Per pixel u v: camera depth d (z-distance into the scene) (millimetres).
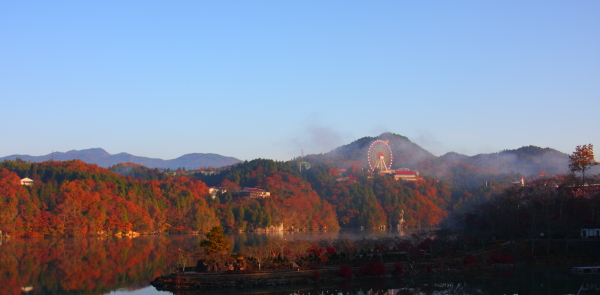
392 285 162375
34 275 186000
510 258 191125
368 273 171500
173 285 159000
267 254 181875
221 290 154750
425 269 178875
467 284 163000
